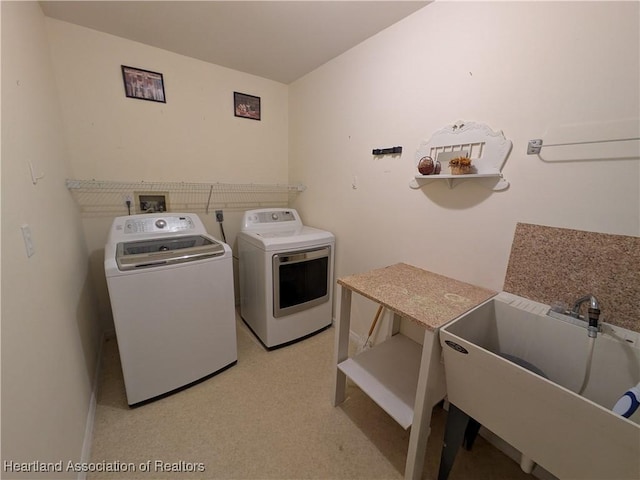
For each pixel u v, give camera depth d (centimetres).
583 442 72
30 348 82
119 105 192
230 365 188
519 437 89
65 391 109
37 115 119
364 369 150
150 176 212
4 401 65
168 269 147
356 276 152
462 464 127
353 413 154
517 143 119
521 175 119
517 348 121
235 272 274
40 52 140
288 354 205
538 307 117
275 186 276
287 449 132
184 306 157
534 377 75
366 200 198
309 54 205
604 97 95
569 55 101
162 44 193
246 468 123
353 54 193
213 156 238
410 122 162
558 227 111
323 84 224
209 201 245
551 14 104
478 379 92
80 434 121
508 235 126
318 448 133
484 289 135
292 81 261
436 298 124
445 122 144
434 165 148
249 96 247
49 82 152
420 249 165
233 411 153
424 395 105
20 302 79
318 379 180
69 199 163
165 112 210
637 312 95
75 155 182
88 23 168
